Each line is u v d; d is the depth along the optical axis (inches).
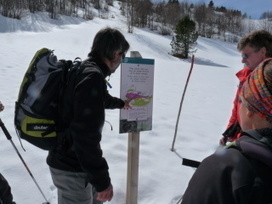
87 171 53.5
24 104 57.7
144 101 84.7
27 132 58.3
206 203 31.7
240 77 87.8
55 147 60.6
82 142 52.0
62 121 58.6
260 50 76.9
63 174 61.5
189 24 845.8
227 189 30.5
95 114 52.5
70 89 55.7
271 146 30.0
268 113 31.7
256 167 29.9
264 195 28.5
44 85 56.9
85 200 64.7
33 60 59.7
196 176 34.7
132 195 87.1
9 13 825.5
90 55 62.2
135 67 81.4
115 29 62.8
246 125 35.0
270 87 31.5
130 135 85.0
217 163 32.8
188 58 871.1
